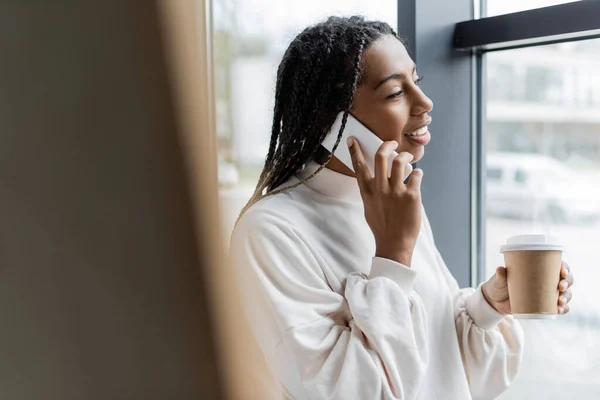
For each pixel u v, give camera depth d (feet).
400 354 3.85
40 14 0.50
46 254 0.51
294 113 4.49
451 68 6.13
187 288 0.55
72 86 0.50
